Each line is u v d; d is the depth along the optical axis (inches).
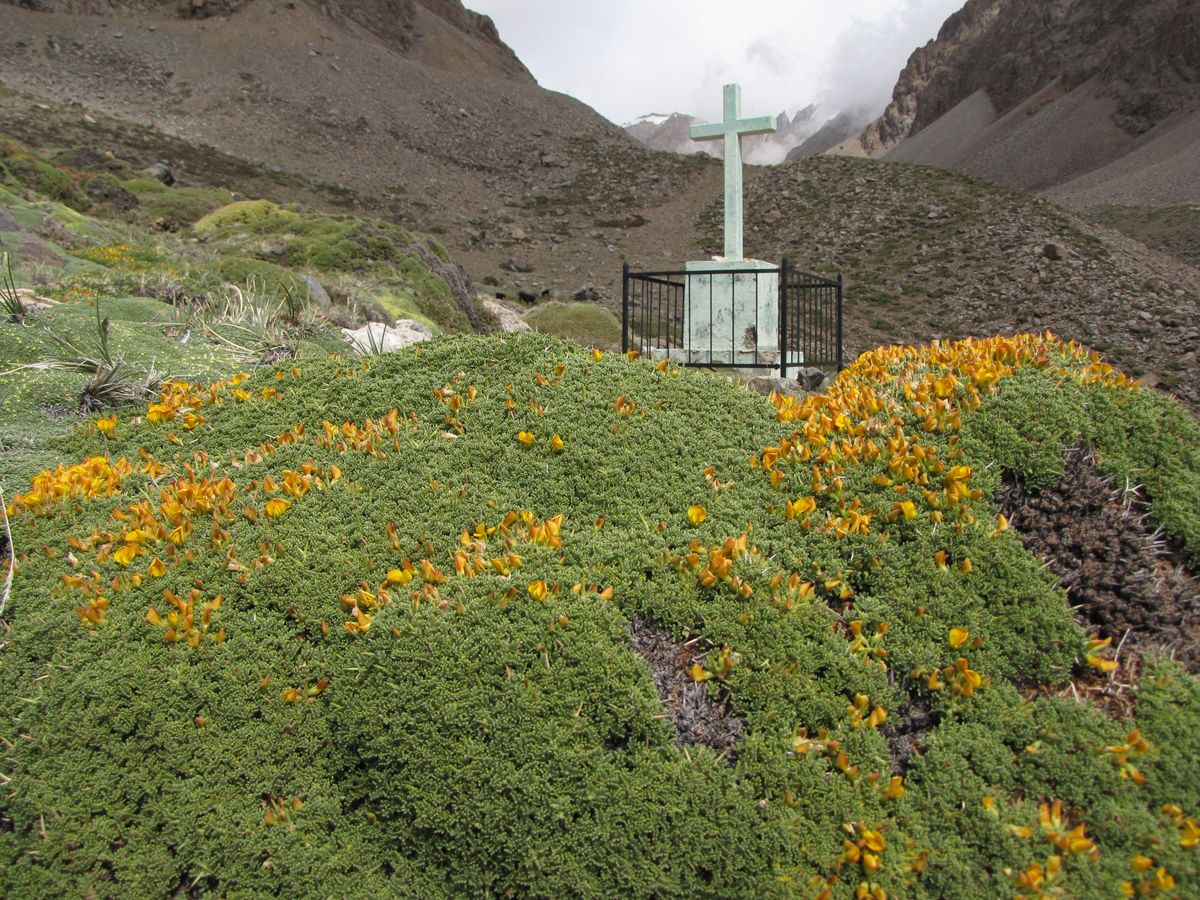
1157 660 119.0
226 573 132.2
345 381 188.4
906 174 1729.8
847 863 100.8
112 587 130.7
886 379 177.3
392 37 3686.0
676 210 2037.4
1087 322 995.3
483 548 131.6
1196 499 142.2
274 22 3152.1
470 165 2444.6
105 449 180.4
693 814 103.1
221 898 106.7
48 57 2576.3
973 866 99.7
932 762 109.0
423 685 112.7
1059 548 136.4
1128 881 95.9
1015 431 149.0
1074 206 2278.5
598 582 125.3
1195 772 105.4
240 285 406.3
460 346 192.7
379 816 113.5
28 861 109.5
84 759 115.0
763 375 386.6
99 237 532.7
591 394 169.9
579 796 104.7
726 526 136.7
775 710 111.6
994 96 4958.2
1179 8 3580.2
